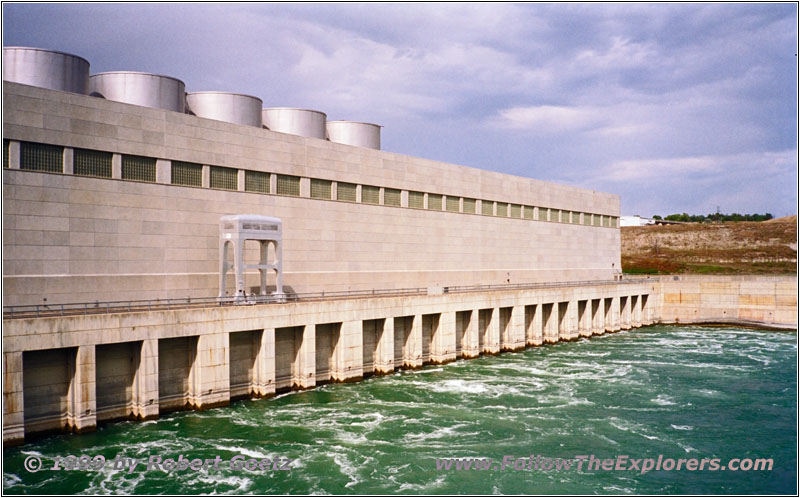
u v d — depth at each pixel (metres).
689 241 172.50
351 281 57.00
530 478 30.61
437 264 66.75
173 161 44.81
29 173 37.69
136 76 46.97
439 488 29.16
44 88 38.31
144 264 43.06
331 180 55.44
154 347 37.59
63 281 38.97
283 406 41.84
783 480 30.89
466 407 42.38
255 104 53.62
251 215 45.38
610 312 84.12
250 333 43.97
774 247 157.75
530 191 80.94
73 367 35.03
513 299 66.69
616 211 100.69
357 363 49.91
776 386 49.78
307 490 28.59
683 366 58.00
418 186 64.38
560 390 47.72
